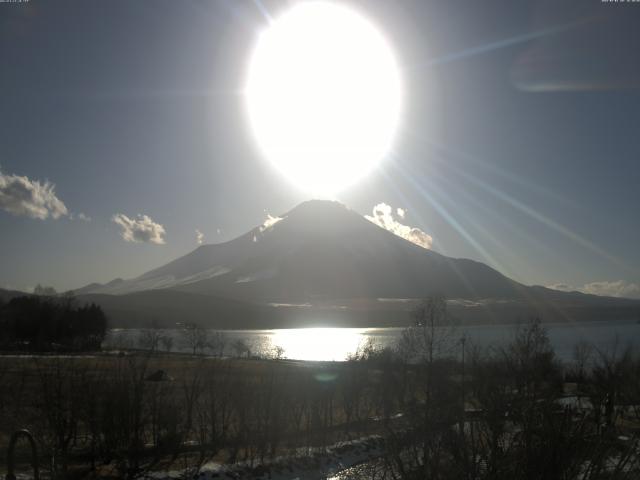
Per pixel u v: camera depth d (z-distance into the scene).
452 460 9.98
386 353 59.66
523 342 44.34
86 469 23.91
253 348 177.75
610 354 69.62
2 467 21.78
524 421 9.98
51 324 118.44
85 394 26.45
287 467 27.83
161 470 24.98
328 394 37.81
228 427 31.86
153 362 74.75
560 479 9.11
